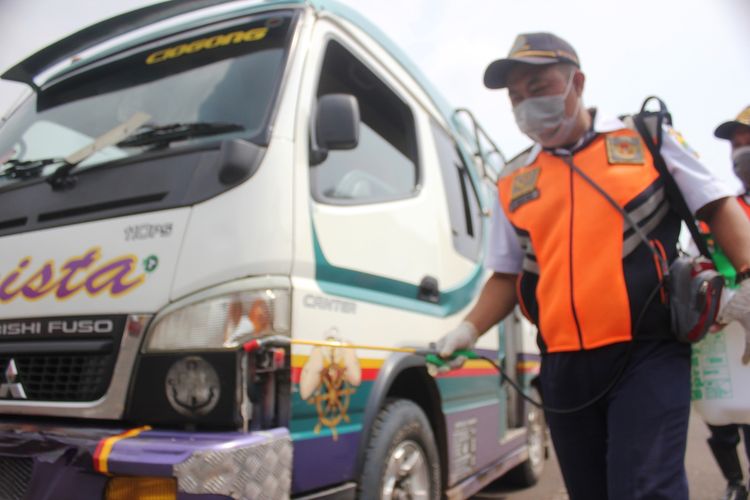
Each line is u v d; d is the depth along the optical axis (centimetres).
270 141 239
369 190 300
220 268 218
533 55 201
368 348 264
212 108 267
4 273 261
